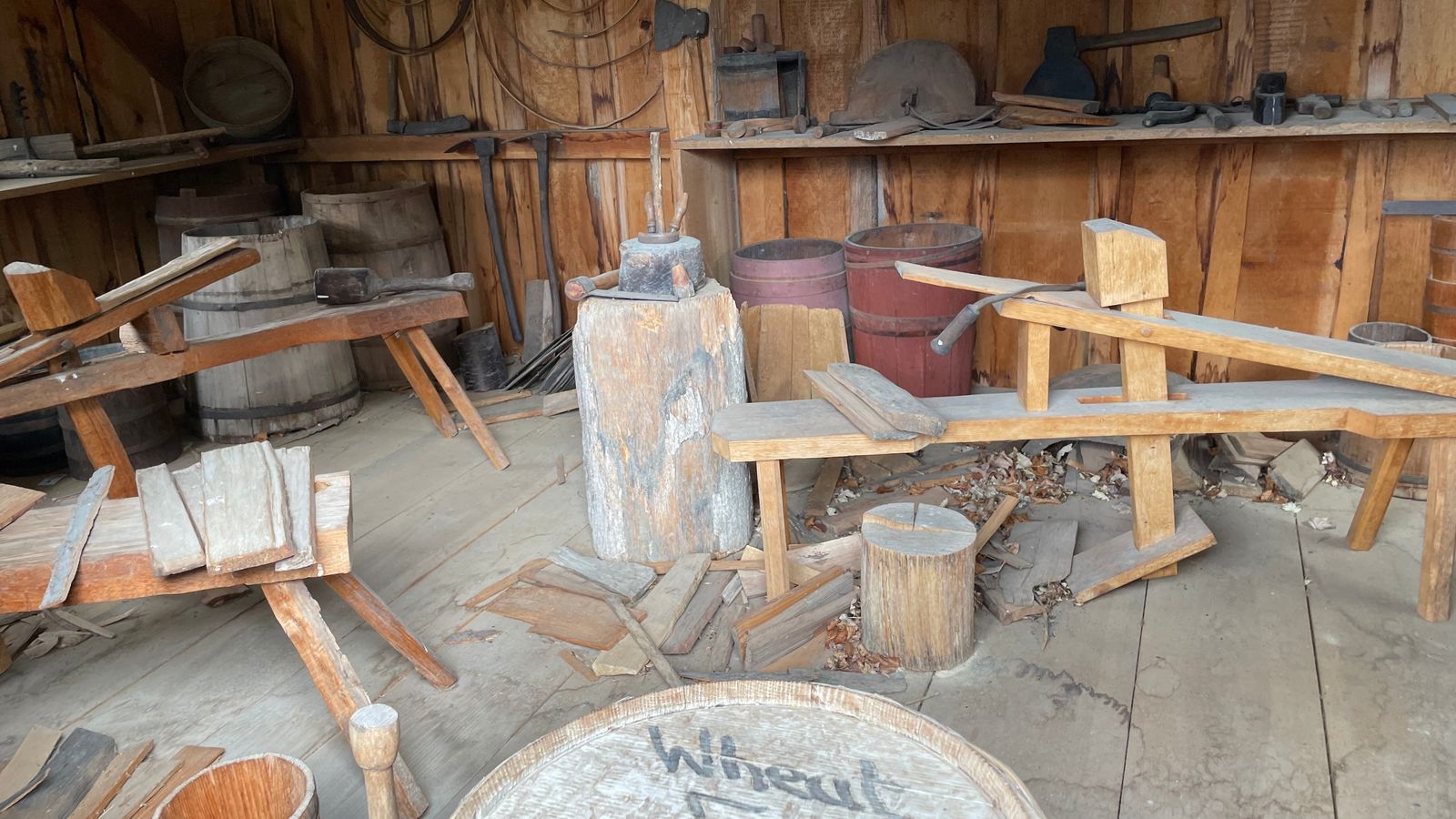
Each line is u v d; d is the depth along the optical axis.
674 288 3.27
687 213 4.66
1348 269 4.11
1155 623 2.98
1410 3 3.79
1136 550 3.19
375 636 3.11
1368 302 4.11
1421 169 3.89
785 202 4.98
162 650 3.09
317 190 5.84
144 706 2.82
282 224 5.12
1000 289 3.04
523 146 5.28
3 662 2.99
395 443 4.61
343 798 2.42
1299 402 2.98
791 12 4.69
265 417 4.68
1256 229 4.21
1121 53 4.32
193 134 5.11
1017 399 3.16
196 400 4.73
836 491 3.87
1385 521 3.50
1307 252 4.16
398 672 2.91
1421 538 3.39
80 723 2.75
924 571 2.69
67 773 2.50
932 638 2.77
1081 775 2.40
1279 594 3.10
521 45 5.21
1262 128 3.63
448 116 5.50
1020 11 4.39
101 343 5.09
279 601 2.31
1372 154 3.94
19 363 3.05
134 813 2.38
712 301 3.23
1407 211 3.93
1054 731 2.55
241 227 5.08
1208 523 3.55
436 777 2.49
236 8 5.64
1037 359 3.01
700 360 3.24
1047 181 4.50
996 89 4.51
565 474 4.16
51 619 3.25
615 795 1.57
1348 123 3.55
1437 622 2.92
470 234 5.64
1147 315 2.97
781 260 4.44
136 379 3.46
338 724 2.40
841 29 4.67
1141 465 3.11
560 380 5.07
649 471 3.32
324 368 4.78
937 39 4.54
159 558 2.18
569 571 3.35
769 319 4.12
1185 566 3.28
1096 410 3.02
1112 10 4.26
